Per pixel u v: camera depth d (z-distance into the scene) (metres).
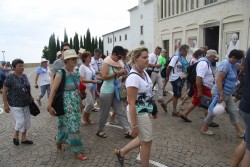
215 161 4.34
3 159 4.63
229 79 5.25
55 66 4.90
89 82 6.40
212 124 6.29
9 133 6.20
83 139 5.56
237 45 17.22
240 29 16.88
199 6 21.41
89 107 6.46
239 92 8.10
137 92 3.29
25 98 5.14
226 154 4.62
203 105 5.93
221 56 18.84
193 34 22.94
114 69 5.31
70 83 4.37
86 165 4.32
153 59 8.86
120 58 5.34
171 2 26.78
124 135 5.76
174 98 7.23
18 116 5.14
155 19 30.72
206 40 21.62
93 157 4.62
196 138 5.47
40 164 4.39
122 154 4.14
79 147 4.52
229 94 5.34
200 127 6.23
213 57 5.99
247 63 2.87
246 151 3.04
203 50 8.06
